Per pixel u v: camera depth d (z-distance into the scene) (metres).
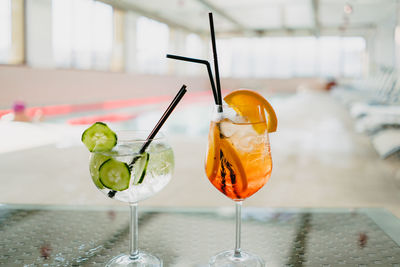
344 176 3.49
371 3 15.85
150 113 11.40
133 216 0.69
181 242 0.74
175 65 21.17
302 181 3.32
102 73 12.62
